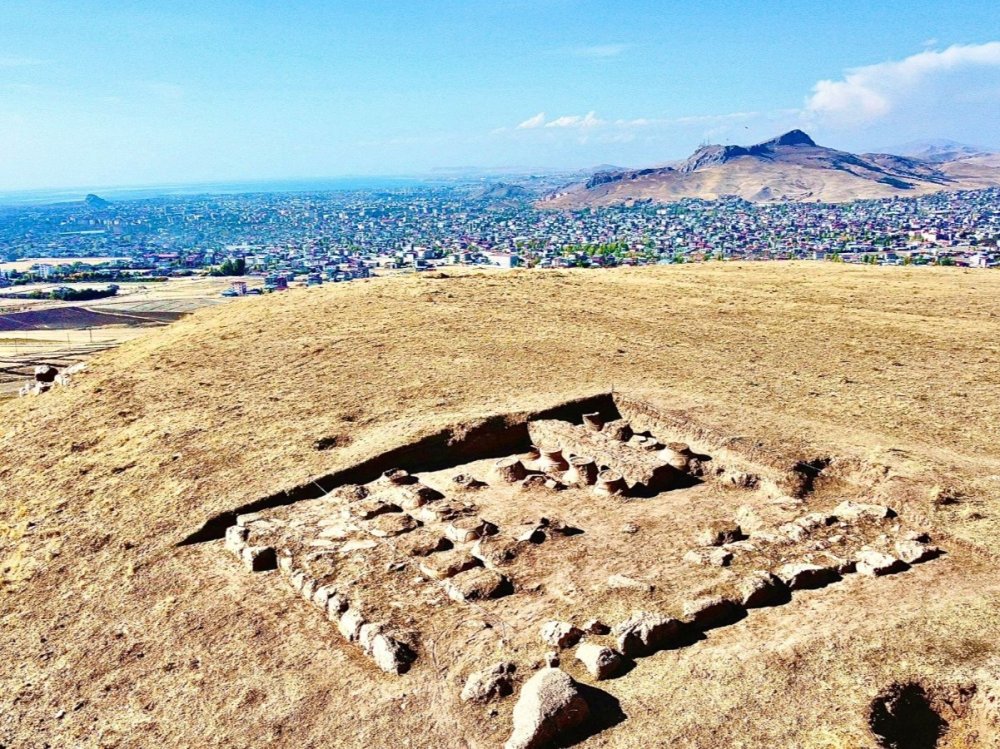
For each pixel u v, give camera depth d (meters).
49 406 37.59
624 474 24.62
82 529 24.17
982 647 14.69
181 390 36.16
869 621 15.76
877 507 21.12
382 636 16.20
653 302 52.56
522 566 19.39
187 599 19.44
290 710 14.95
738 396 31.05
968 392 31.25
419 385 33.97
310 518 22.61
